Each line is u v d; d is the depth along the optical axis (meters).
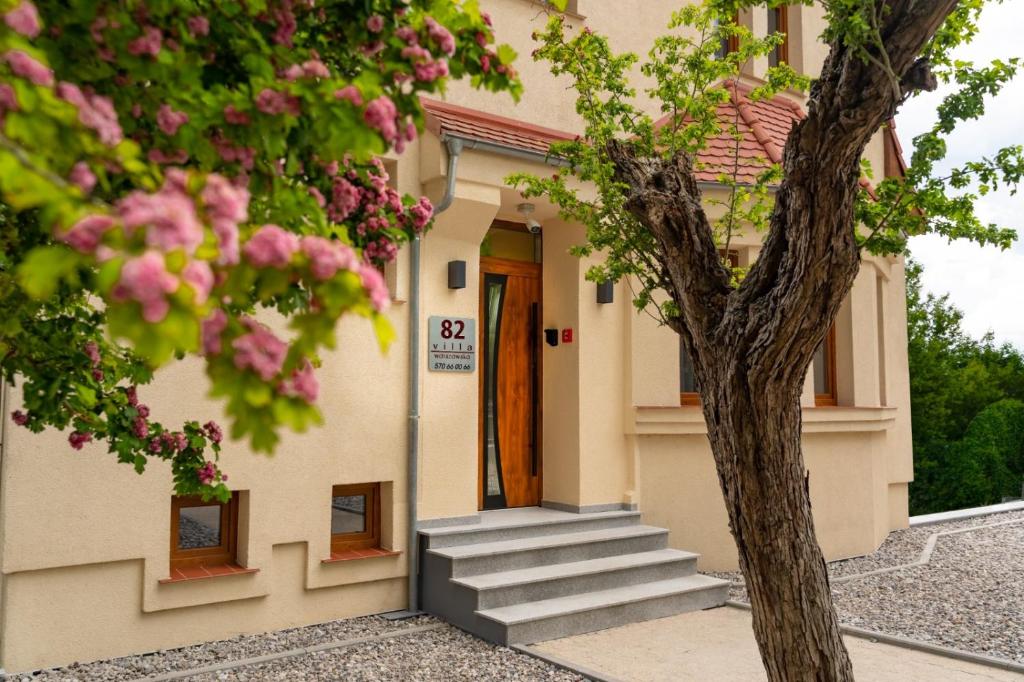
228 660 5.71
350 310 1.30
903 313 12.88
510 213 8.57
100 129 1.35
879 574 8.88
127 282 0.99
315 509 6.65
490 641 6.20
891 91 3.04
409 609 7.02
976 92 3.48
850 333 10.02
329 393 6.78
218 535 6.47
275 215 1.82
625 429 8.75
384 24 2.02
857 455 10.03
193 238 1.06
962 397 34.03
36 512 5.43
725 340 3.87
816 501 9.49
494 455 8.58
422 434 7.27
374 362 7.05
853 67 3.06
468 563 6.79
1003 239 3.68
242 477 6.32
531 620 6.18
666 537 8.18
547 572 6.95
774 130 9.98
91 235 1.07
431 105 7.70
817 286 3.40
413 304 7.24
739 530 3.93
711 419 4.04
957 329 38.81
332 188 2.44
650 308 8.88
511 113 8.32
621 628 6.65
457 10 2.15
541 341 8.95
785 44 11.30
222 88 1.76
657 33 9.57
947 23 3.50
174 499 6.26
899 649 6.24
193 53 1.87
